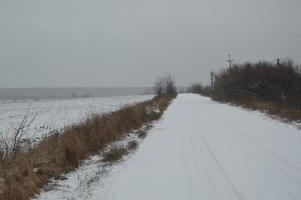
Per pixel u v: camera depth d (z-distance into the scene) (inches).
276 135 517.0
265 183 287.3
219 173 322.0
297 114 673.0
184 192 271.7
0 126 814.5
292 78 1154.7
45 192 274.7
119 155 394.3
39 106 1860.2
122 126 575.8
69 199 259.0
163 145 468.8
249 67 1347.2
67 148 366.9
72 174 326.6
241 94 1317.7
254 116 798.5
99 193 272.2
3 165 313.6
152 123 727.7
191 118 810.2
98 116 606.5
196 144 470.3
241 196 257.6
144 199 258.5
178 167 348.5
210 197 258.1
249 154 396.8
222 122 708.0
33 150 368.5
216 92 1910.7
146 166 354.6
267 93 1156.5
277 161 359.6
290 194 259.1
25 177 288.0
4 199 242.4
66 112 1205.7
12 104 2422.5
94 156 400.8
